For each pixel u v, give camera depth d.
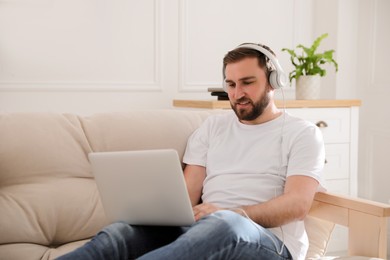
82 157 1.71
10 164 1.60
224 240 1.24
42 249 1.50
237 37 3.15
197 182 1.72
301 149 1.58
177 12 3.00
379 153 3.12
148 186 1.32
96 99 2.84
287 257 1.42
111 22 2.84
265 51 1.62
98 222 1.61
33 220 1.53
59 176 1.65
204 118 1.89
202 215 1.49
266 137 1.65
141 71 2.94
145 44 2.93
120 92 2.89
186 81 3.05
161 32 2.95
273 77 1.62
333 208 1.55
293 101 2.60
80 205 1.60
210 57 3.10
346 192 2.76
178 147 1.79
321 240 1.71
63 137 1.70
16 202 1.54
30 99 2.70
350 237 1.50
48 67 2.73
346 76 3.23
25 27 2.66
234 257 1.28
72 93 2.78
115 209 1.40
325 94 3.30
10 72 2.65
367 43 3.15
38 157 1.63
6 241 1.49
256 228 1.34
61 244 1.61
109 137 1.75
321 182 1.58
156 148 1.76
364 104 3.21
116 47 2.87
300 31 3.31
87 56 2.80
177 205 1.31
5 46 2.63
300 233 1.54
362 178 3.26
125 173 1.33
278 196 1.51
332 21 3.20
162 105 3.00
